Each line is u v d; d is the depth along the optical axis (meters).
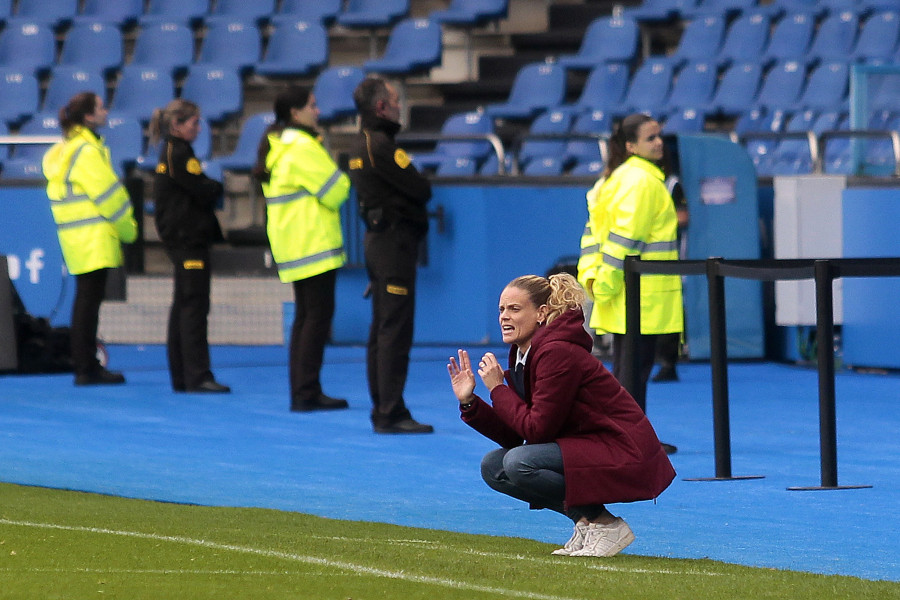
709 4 66.56
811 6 64.56
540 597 13.64
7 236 49.62
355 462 25.25
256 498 21.42
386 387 28.88
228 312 51.97
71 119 37.47
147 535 17.45
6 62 68.19
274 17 67.88
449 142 60.31
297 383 32.75
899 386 37.59
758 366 43.19
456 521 19.38
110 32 67.75
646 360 25.27
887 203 40.69
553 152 59.88
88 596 13.64
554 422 16.05
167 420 31.44
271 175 31.75
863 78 43.03
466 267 49.00
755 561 16.36
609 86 62.66
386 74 63.00
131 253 49.72
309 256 31.89
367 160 27.80
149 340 52.12
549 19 69.81
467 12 65.69
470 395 16.75
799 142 55.56
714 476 23.36
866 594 13.98
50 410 33.25
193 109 36.22
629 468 16.00
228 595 13.70
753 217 43.06
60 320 49.62
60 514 19.33
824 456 22.00
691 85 61.81
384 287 28.58
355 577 14.65
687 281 43.81
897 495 21.38
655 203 25.27
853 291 41.84
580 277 26.39
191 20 69.38
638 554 16.80
